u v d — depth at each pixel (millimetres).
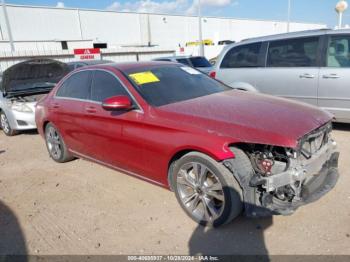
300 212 3146
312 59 5520
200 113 3104
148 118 3279
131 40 46219
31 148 6258
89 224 3275
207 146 2764
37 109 5293
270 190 2650
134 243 2914
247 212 2736
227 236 2893
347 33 5176
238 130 2740
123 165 3791
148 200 3652
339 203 3252
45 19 39031
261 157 2764
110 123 3715
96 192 3971
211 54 33094
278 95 5992
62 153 4984
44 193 4086
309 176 2920
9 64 22469
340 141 5098
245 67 6410
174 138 3023
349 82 5102
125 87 3646
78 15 41281
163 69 4168
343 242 2680
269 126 2766
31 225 3354
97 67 4168
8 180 4641
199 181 2973
